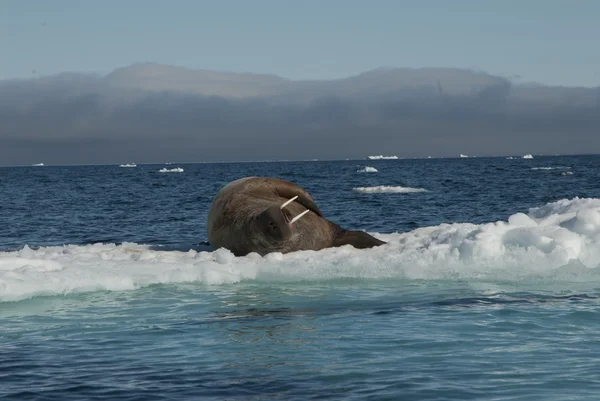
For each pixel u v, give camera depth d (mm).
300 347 12609
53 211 53812
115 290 18359
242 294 17750
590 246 20719
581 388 10070
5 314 15617
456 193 71938
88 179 160000
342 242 24047
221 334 13656
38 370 11492
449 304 16125
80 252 24484
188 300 17047
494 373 10852
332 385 10469
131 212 51938
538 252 20359
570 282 18625
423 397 9859
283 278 19562
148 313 15648
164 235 35594
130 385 10656
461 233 22125
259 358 11961
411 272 19656
